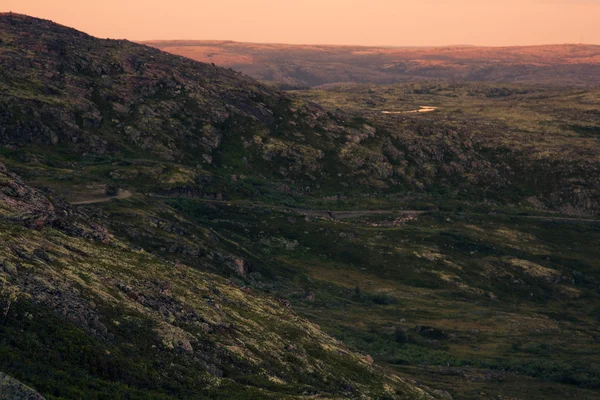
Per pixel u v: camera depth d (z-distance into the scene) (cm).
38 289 6266
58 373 5022
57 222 9662
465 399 13188
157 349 6644
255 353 8312
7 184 9406
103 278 7875
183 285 9769
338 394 8256
